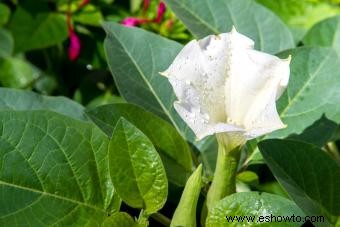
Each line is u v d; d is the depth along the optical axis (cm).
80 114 70
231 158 56
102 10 111
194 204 56
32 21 104
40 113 58
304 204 56
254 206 55
